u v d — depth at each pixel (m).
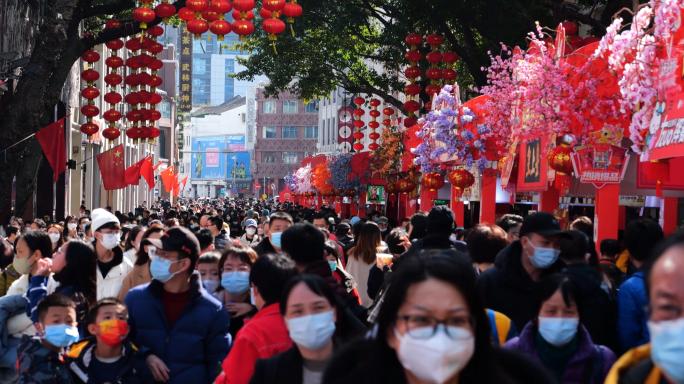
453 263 5.02
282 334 9.44
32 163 36.28
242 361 9.38
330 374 5.44
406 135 41.34
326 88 67.00
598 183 19.86
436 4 42.84
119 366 10.52
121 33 37.41
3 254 16.81
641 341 10.30
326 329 7.93
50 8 36.09
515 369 5.41
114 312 10.41
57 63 36.59
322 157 79.69
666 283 4.20
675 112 14.23
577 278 10.41
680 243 4.24
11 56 37.62
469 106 28.31
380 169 49.00
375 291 17.84
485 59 46.72
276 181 198.00
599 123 19.58
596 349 8.81
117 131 38.19
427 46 52.44
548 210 25.50
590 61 19.08
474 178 29.30
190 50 156.38
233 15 30.20
